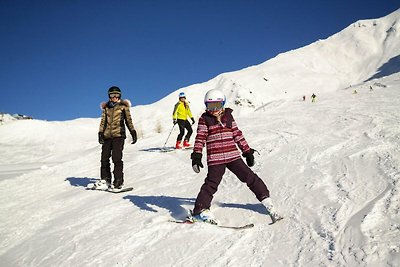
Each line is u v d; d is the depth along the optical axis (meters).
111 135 5.57
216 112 3.47
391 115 8.26
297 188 3.77
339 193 3.35
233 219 3.38
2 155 28.48
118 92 5.65
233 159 3.42
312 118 10.38
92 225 3.88
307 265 2.31
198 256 2.72
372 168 3.90
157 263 2.75
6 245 3.88
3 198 6.12
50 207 5.09
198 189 4.70
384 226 2.53
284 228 2.93
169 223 3.45
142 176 6.24
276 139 7.20
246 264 2.49
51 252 3.40
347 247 2.38
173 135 14.30
